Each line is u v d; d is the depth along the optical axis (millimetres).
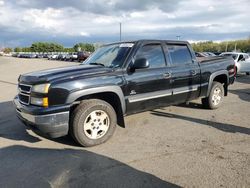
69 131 4137
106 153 3938
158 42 5109
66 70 4320
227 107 6863
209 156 3785
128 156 3824
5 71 19562
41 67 24125
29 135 4758
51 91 3785
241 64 16016
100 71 4273
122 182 3104
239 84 12125
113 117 4348
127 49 4750
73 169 3441
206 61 6168
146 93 4762
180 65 5402
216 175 3229
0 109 6914
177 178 3176
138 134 4766
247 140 4422
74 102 4117
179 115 6020
